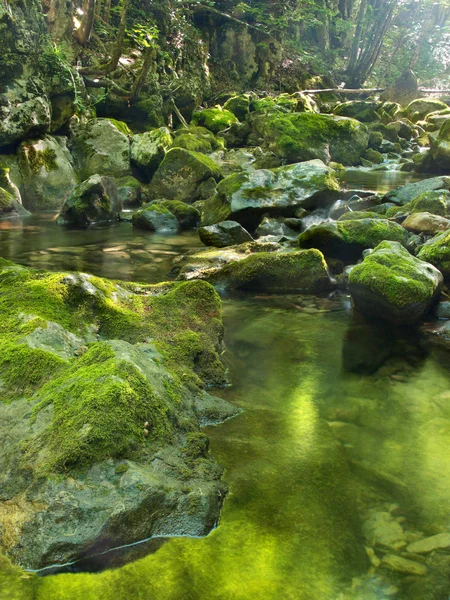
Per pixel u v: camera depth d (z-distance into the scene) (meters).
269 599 1.61
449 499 2.07
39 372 2.49
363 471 2.24
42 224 8.18
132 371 2.34
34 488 1.87
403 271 4.21
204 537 1.85
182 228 7.96
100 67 13.08
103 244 6.82
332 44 31.52
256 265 4.99
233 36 22.61
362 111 19.66
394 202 7.57
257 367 3.31
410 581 1.68
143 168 10.59
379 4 27.78
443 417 2.72
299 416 2.70
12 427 2.19
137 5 18.16
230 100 18.75
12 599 1.60
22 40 9.83
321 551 1.79
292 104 19.70
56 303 3.09
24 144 9.64
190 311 3.47
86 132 10.72
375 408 2.80
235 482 2.14
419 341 3.81
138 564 1.73
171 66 17.66
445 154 13.01
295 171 7.45
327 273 4.97
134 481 1.89
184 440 2.28
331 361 3.43
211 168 9.77
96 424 2.03
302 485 2.14
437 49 33.72
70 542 1.73
